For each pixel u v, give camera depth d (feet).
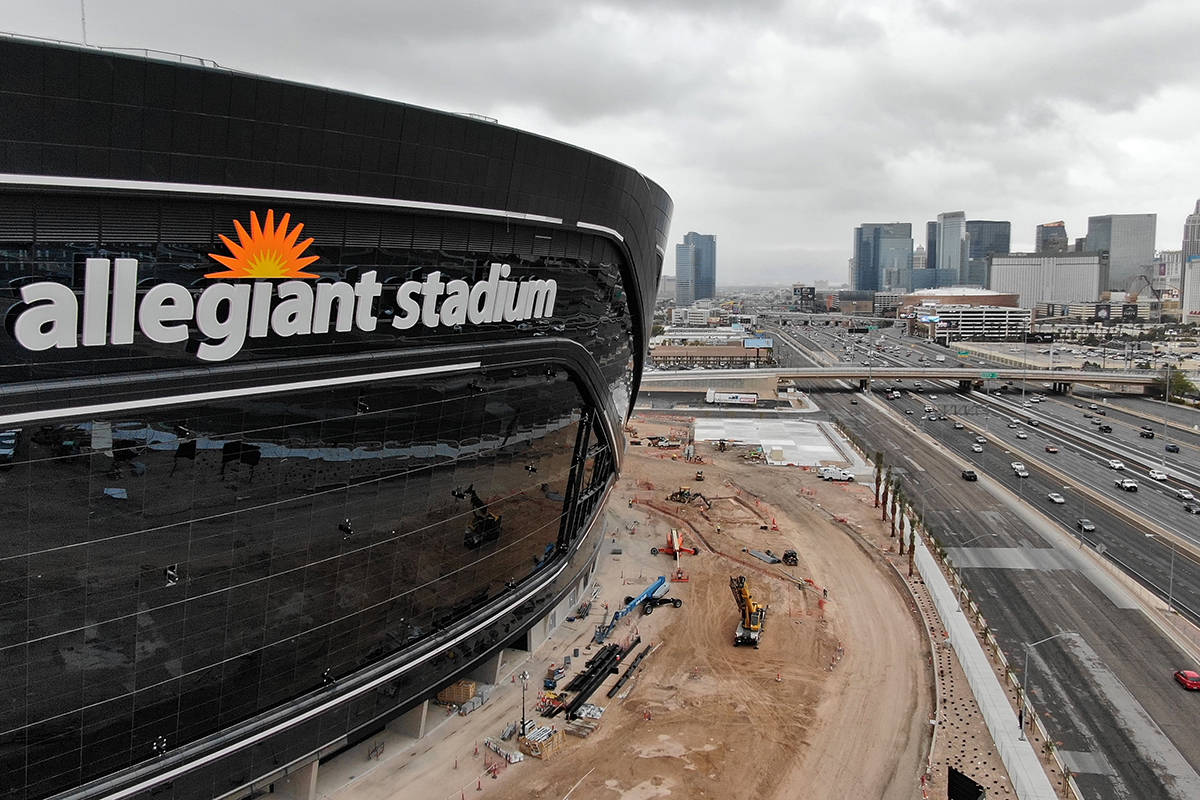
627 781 150.61
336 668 140.67
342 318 120.26
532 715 172.55
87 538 99.40
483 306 146.00
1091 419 565.94
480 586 172.65
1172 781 152.35
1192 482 385.50
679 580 255.09
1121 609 233.35
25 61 82.89
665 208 229.04
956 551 284.41
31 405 90.12
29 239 88.02
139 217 95.66
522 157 143.23
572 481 204.33
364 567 138.62
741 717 174.40
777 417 571.69
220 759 123.65
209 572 114.01
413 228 127.65
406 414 135.85
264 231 107.14
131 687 109.91
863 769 156.15
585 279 179.11
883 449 462.19
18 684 98.27
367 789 146.20
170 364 101.65
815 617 227.81
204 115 96.78
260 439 114.52
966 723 172.86
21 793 102.89
